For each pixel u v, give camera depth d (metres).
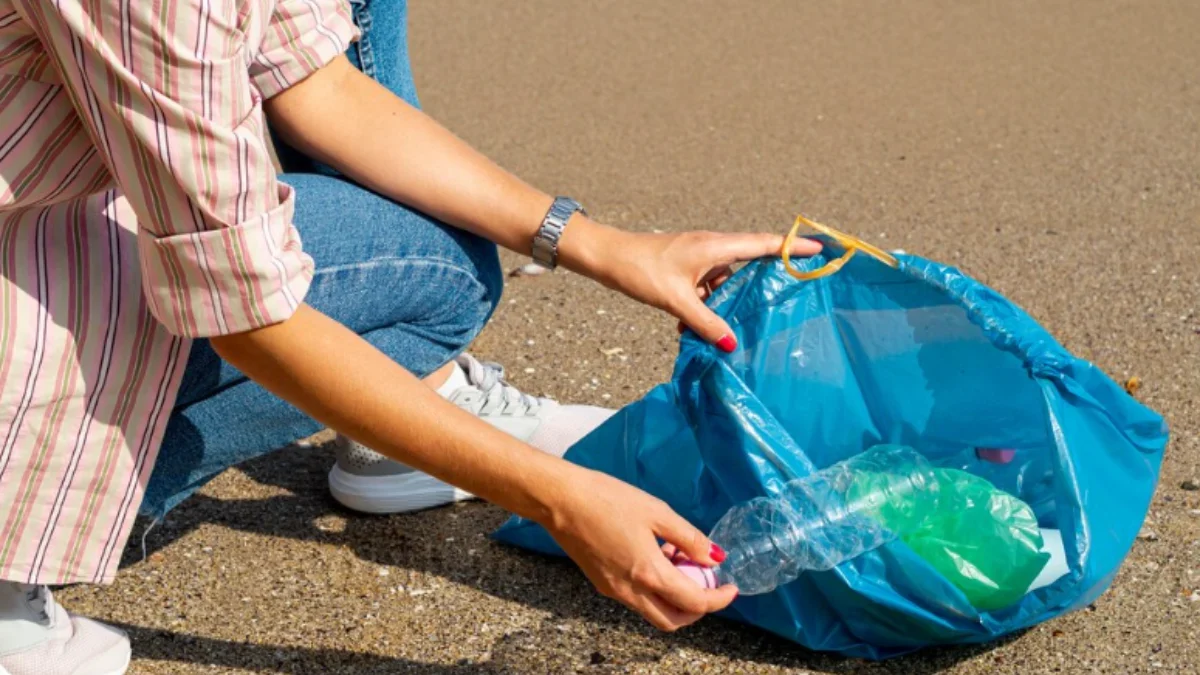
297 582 1.96
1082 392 1.68
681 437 1.88
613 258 1.74
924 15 5.39
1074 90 4.43
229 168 1.31
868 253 1.76
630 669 1.76
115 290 1.49
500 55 5.02
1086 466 1.66
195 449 1.71
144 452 1.54
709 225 3.44
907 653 1.76
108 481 1.53
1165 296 2.91
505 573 1.98
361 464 2.08
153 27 1.24
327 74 1.77
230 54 1.30
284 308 1.37
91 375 1.48
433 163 1.78
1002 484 1.91
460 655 1.79
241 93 1.32
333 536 2.08
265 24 1.46
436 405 1.41
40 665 1.65
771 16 5.45
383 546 2.05
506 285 3.04
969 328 1.81
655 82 4.66
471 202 1.78
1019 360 1.79
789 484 1.69
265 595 1.93
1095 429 1.72
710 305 1.81
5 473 1.48
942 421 1.94
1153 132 4.01
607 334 2.79
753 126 4.20
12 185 1.38
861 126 4.17
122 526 1.56
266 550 2.04
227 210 1.32
